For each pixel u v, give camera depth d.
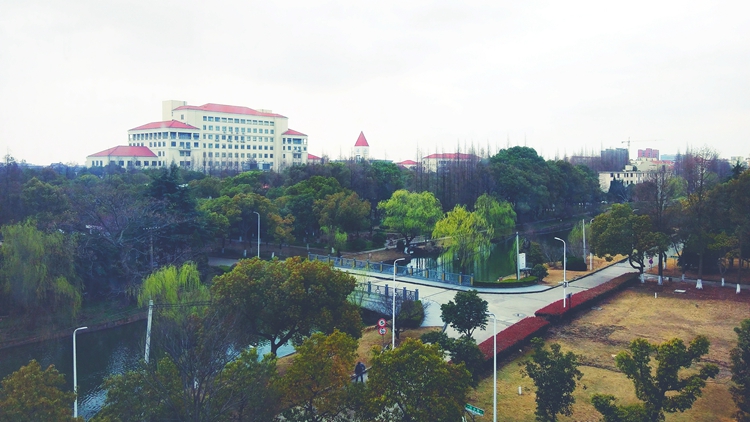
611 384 26.81
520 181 95.19
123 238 49.94
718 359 30.31
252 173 93.00
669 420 23.16
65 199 58.56
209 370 18.44
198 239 56.12
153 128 153.75
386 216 79.50
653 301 44.12
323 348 20.02
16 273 39.47
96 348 38.66
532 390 26.12
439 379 18.67
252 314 29.52
